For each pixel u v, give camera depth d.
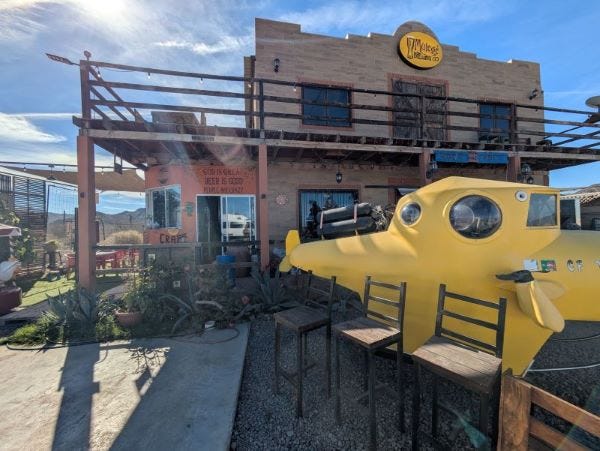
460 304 3.16
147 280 5.40
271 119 9.40
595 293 3.22
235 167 9.55
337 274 3.98
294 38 9.63
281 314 3.14
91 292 5.46
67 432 2.60
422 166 7.90
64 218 15.39
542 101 11.59
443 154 7.98
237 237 9.55
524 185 3.39
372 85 10.18
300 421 2.79
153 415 2.81
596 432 1.36
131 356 4.02
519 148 8.62
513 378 1.72
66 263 11.01
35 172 11.95
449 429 2.65
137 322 5.00
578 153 9.01
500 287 3.06
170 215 9.62
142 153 8.47
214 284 5.50
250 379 3.53
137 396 3.11
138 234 14.76
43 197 13.40
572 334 4.78
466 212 3.24
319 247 4.34
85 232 5.88
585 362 3.87
